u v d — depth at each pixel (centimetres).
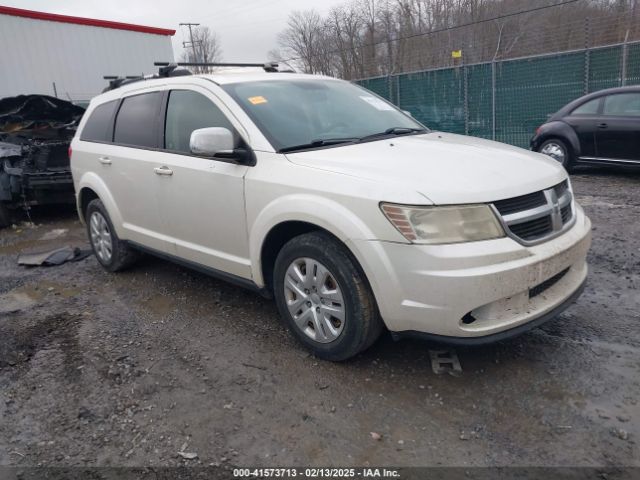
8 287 517
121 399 311
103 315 432
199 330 392
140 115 461
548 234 299
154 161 426
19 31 1614
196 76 416
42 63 1672
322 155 333
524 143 1287
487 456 248
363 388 305
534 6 2192
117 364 349
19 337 398
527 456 246
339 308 311
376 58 2520
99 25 1772
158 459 259
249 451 261
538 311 291
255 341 368
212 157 370
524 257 279
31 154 758
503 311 281
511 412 277
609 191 765
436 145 358
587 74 1162
